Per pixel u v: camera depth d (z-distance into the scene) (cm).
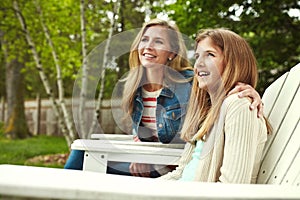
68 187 55
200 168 115
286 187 68
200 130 117
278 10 429
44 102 1122
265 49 438
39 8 625
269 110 134
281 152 116
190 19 454
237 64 122
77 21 655
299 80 127
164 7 487
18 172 74
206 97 119
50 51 676
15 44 694
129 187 60
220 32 123
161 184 66
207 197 56
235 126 108
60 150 768
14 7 611
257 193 61
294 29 440
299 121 115
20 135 966
